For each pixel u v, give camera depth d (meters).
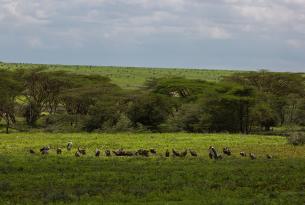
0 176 45.84
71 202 34.50
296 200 35.47
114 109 128.50
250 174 48.16
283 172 49.81
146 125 131.38
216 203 34.16
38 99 139.88
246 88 129.62
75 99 135.00
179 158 62.72
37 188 39.97
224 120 129.75
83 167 52.25
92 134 111.75
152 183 42.16
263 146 84.12
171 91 146.12
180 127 130.38
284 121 148.88
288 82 149.25
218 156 62.66
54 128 126.69
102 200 35.12
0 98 123.69
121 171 49.69
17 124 138.38
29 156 63.97
